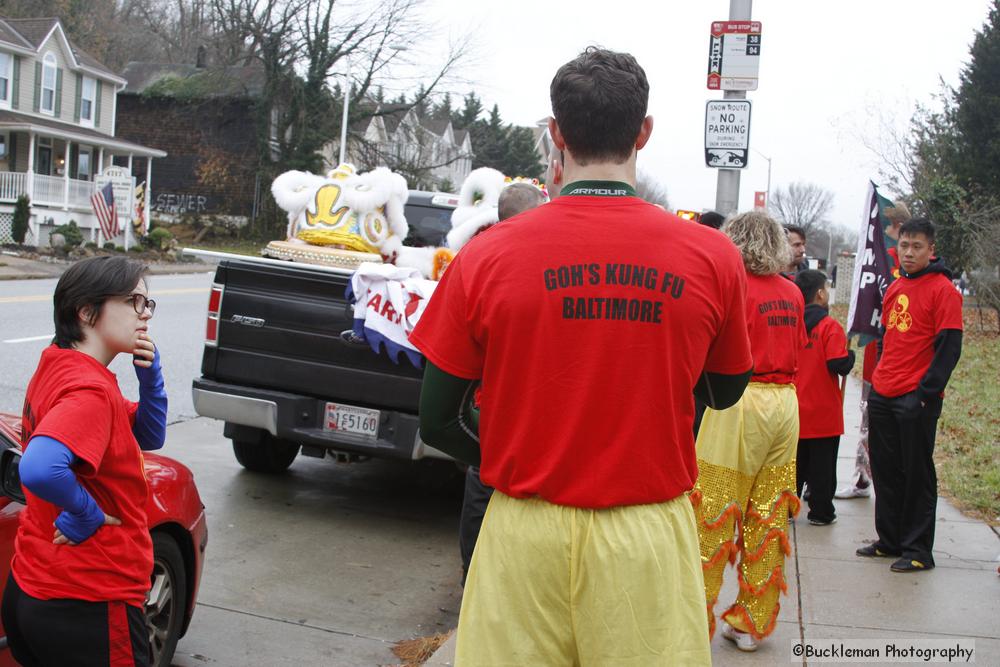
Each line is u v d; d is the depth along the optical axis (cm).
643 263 219
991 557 565
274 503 684
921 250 519
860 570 539
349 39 4528
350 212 649
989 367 1562
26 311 1616
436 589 541
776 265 428
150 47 6688
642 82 229
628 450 218
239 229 4631
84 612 273
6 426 346
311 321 616
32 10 5775
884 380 541
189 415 946
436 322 233
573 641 227
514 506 227
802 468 657
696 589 229
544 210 227
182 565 400
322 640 461
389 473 795
